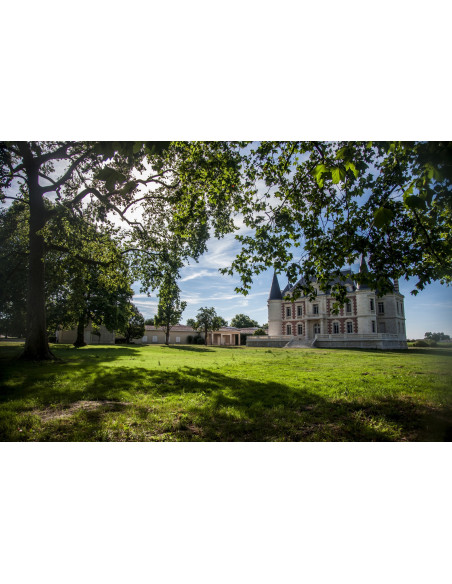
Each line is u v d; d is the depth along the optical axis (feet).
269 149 31.32
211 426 18.01
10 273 66.95
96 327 122.72
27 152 50.52
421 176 18.35
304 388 29.22
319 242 30.01
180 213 41.14
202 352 104.78
